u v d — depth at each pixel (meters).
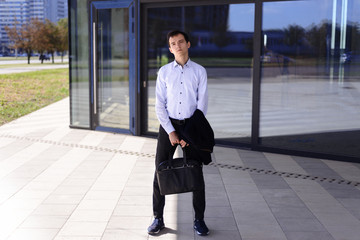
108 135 7.67
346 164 5.82
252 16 6.50
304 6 6.02
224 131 6.95
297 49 6.13
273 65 6.32
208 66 6.94
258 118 6.52
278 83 6.32
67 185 4.86
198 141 3.23
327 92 6.00
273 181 5.05
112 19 7.57
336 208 4.16
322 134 6.11
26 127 8.50
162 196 3.52
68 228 3.65
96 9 7.68
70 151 6.50
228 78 6.80
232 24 6.66
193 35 6.98
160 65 7.36
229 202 4.32
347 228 3.67
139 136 7.57
